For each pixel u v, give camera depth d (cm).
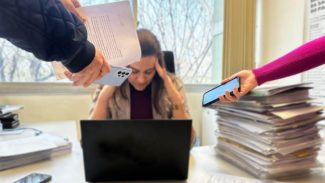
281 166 83
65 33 55
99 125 72
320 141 90
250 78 90
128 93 161
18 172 86
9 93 209
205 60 273
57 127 164
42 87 217
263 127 85
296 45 199
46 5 53
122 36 82
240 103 95
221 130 105
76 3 74
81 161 97
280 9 219
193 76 271
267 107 84
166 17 257
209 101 100
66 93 224
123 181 77
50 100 220
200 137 256
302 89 89
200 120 260
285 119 83
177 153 76
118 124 73
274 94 85
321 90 164
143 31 155
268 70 88
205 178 81
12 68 217
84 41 60
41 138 114
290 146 84
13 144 103
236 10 251
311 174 88
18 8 49
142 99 162
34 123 186
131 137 74
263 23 244
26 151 94
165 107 161
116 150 74
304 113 85
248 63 255
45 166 92
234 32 252
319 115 90
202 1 267
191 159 101
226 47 253
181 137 75
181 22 262
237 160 95
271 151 82
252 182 78
